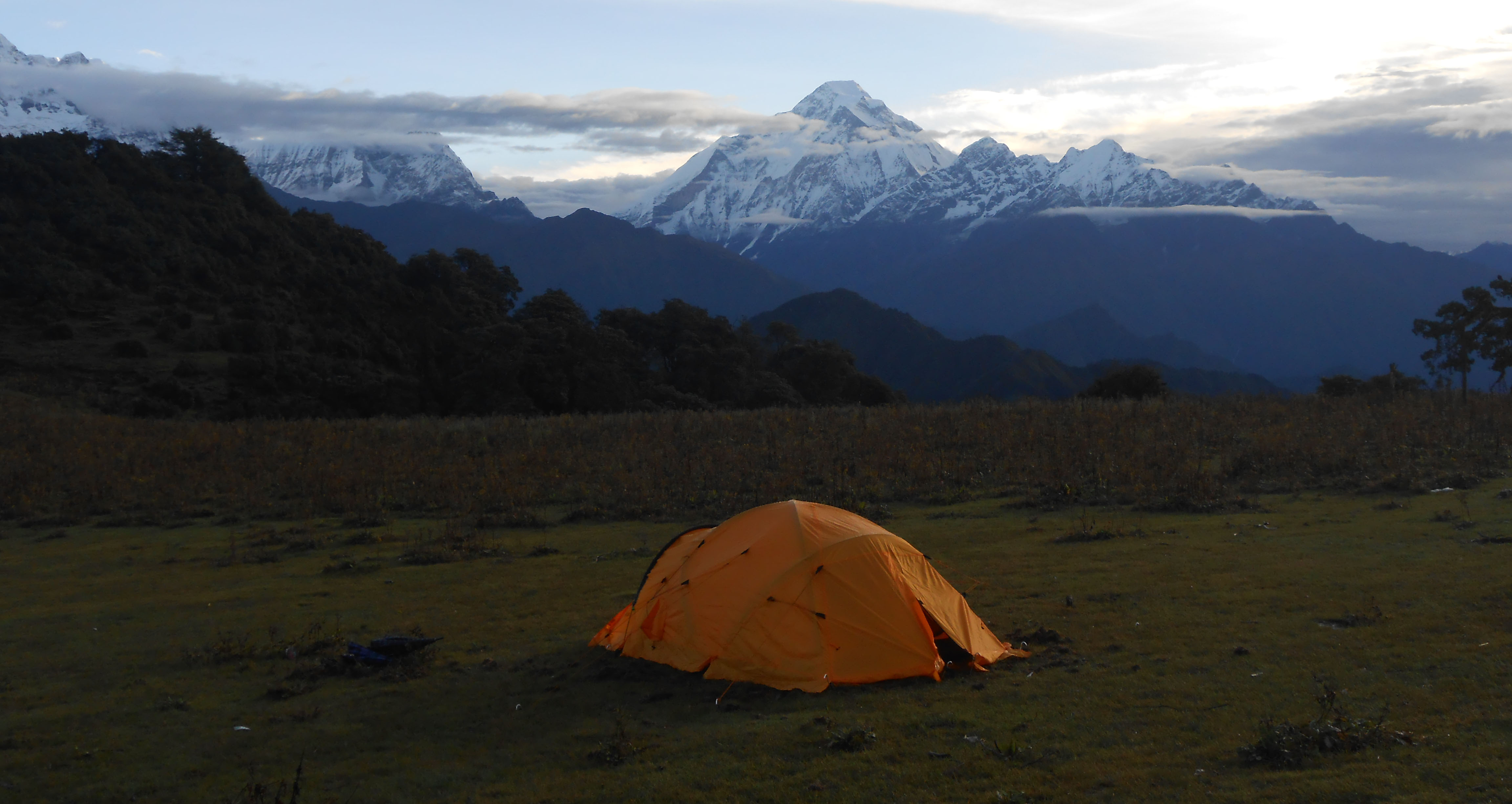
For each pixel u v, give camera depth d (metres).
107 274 58.53
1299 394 37.12
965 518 16.66
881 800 5.95
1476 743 5.94
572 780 6.58
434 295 67.94
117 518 19.05
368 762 7.11
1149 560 12.35
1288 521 14.49
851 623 8.53
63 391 42.31
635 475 20.91
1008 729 6.97
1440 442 20.73
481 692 8.59
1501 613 8.70
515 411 48.78
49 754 7.38
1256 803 5.43
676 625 9.17
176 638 10.64
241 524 18.62
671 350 66.50
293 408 45.84
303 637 10.38
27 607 12.36
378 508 19.23
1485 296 35.06
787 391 62.28
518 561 14.45
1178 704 7.18
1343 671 7.57
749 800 6.10
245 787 6.33
